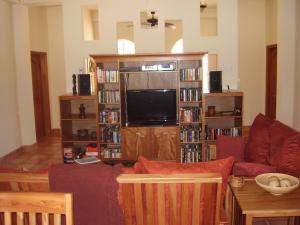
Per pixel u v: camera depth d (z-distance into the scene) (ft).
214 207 5.81
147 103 17.03
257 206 6.41
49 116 24.07
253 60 22.98
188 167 6.11
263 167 8.73
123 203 5.78
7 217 4.19
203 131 16.26
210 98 17.71
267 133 10.61
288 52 16.25
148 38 17.51
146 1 17.28
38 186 5.93
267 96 22.93
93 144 17.42
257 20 22.57
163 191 5.57
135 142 16.51
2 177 5.83
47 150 19.45
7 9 18.57
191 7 17.22
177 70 16.30
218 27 17.33
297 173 8.32
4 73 18.08
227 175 6.26
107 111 16.80
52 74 23.98
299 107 15.72
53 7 23.20
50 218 4.86
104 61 16.30
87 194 5.92
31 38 21.53
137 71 16.44
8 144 18.39
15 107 19.38
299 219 7.91
